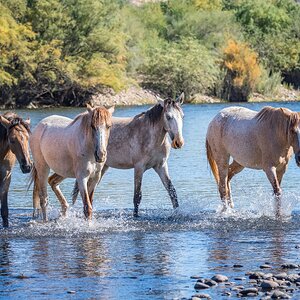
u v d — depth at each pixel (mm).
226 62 79375
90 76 69312
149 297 10383
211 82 77188
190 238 14430
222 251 13180
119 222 16312
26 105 68000
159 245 13797
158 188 22141
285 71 89125
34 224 16281
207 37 88750
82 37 70188
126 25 81188
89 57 70688
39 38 69062
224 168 17859
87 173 15258
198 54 78625
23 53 66000
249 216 16797
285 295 10133
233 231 15086
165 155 17344
